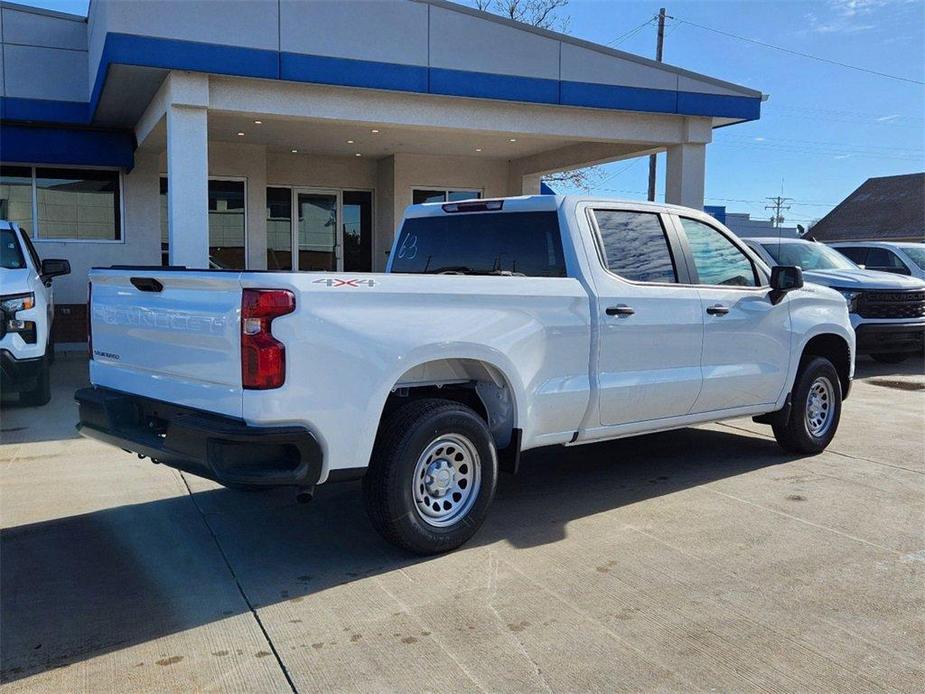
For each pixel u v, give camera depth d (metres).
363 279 4.14
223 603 3.96
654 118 12.55
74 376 10.74
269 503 5.56
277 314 3.84
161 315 4.40
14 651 3.48
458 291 4.51
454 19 10.75
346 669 3.33
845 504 5.55
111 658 3.42
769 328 6.34
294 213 15.66
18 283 8.30
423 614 3.83
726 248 6.30
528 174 16.16
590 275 5.21
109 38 8.93
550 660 3.40
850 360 7.24
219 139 13.71
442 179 15.97
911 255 14.55
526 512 5.36
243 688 3.19
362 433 4.12
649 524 5.12
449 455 4.57
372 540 4.84
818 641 3.58
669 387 5.60
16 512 5.34
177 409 4.34
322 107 10.46
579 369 5.11
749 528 5.04
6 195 12.91
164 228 14.28
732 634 3.64
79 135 12.69
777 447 7.26
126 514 5.31
